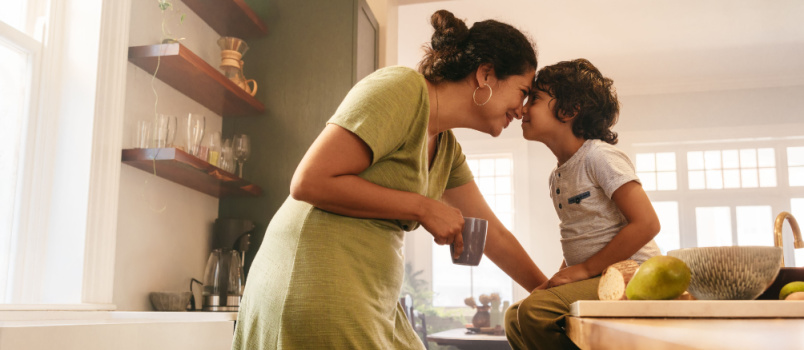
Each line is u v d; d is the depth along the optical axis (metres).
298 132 3.04
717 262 0.99
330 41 3.10
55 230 2.16
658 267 0.99
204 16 2.94
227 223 2.85
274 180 3.02
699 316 0.85
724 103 7.17
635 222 1.70
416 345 1.38
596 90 1.91
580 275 1.68
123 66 2.33
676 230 7.22
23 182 2.12
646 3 5.38
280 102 3.08
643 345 0.48
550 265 7.25
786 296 1.04
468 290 7.75
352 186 1.17
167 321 1.71
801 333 0.52
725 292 1.00
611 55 6.53
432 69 1.42
